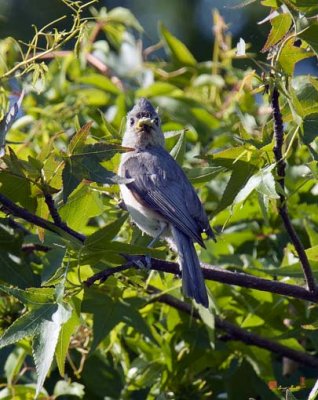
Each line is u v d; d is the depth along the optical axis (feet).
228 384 34.35
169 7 59.77
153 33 58.90
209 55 59.11
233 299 35.06
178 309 34.06
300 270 30.60
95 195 31.73
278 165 27.86
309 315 32.40
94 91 41.42
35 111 40.40
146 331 32.30
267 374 34.19
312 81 27.66
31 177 27.35
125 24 43.88
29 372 34.99
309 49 28.40
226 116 40.96
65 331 27.45
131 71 43.70
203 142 40.32
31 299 25.27
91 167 26.63
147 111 37.35
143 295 33.76
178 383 34.12
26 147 38.99
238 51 28.43
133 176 34.68
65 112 40.57
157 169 34.53
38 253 34.42
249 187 27.71
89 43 42.60
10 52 39.29
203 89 43.50
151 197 34.09
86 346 33.76
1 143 26.94
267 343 33.71
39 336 24.75
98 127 40.55
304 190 36.94
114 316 32.19
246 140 28.09
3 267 30.73
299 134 27.48
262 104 43.83
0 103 33.88
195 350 34.06
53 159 27.04
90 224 37.40
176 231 32.86
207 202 38.09
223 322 33.83
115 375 34.45
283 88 27.30
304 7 26.94
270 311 34.40
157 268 29.55
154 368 33.86
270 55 28.66
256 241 37.06
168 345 34.06
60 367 27.40
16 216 28.09
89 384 34.17
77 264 27.02
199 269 30.12
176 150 35.45
